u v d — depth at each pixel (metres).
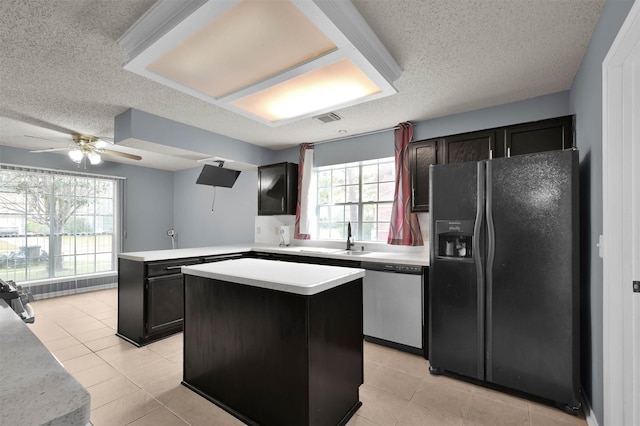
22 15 1.62
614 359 1.52
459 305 2.28
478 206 2.21
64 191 4.90
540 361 1.99
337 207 4.30
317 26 1.51
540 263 2.00
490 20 1.71
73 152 3.60
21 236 4.48
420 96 2.74
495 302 2.14
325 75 2.01
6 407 0.44
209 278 2.05
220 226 5.55
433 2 1.56
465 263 2.27
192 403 2.00
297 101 2.43
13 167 4.32
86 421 0.48
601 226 1.68
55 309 4.06
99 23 1.70
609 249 1.54
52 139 4.02
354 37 1.65
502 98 2.78
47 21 1.67
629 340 1.49
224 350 1.96
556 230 1.96
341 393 1.84
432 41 1.90
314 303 1.63
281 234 4.45
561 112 2.64
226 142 4.02
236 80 2.08
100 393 2.12
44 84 2.46
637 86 1.48
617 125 1.52
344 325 1.87
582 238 2.08
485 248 2.19
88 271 5.12
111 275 5.30
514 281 2.07
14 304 1.13
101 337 3.13
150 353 2.75
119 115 3.18
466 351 2.25
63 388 0.50
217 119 3.36
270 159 4.74
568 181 1.93
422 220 3.40
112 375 2.36
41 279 4.61
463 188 2.29
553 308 1.95
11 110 3.01
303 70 1.92
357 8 1.59
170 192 6.28
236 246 4.39
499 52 2.03
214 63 1.87
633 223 1.49
